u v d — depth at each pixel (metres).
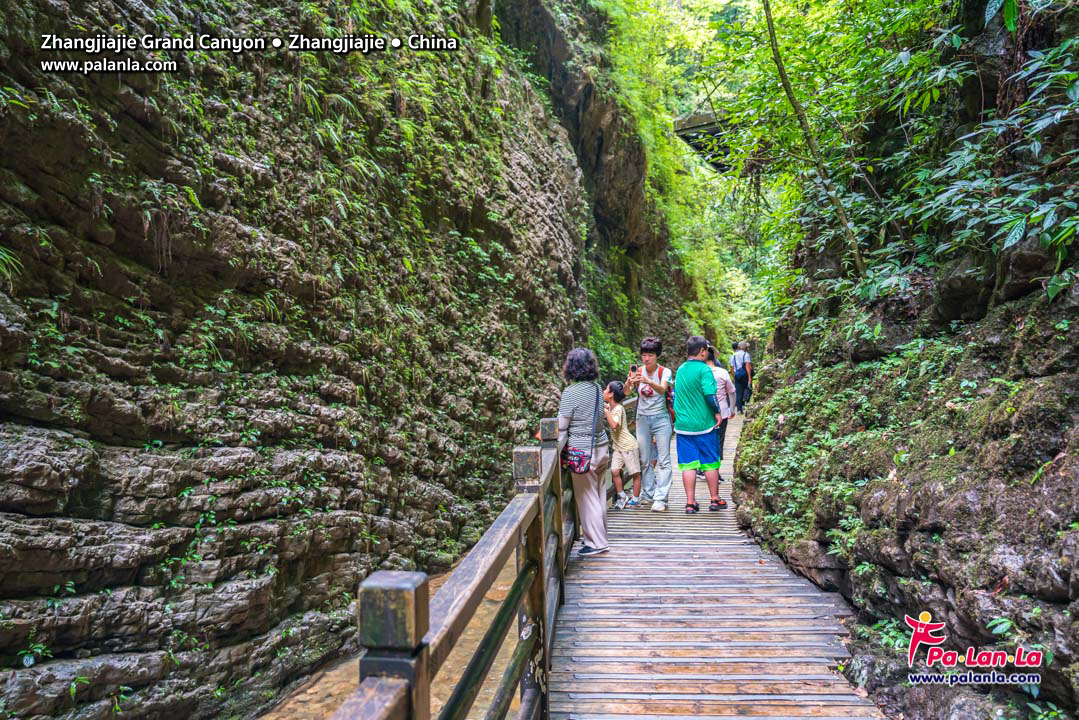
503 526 2.24
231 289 4.71
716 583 4.68
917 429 3.69
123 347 3.92
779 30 5.85
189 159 4.35
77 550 3.32
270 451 4.66
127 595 3.54
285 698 4.21
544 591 2.81
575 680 3.28
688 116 11.05
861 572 3.63
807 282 6.40
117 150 3.90
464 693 1.63
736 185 7.29
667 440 7.36
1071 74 2.86
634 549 5.63
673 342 19.00
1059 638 2.16
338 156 6.00
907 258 5.24
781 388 6.29
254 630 4.21
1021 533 2.51
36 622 3.06
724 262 25.02
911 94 4.39
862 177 5.28
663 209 18.69
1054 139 3.38
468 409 7.80
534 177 11.08
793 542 4.86
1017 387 2.90
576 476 5.41
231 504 4.20
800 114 5.46
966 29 4.53
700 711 2.97
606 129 15.12
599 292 15.98
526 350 10.03
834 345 5.46
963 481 2.89
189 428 4.14
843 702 3.03
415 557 6.29
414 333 6.92
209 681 3.83
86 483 3.49
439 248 7.91
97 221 3.77
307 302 5.37
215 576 3.97
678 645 3.66
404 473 6.38
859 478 3.99
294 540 4.56
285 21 5.56
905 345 4.46
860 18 5.28
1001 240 3.64
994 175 3.79
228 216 4.62
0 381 3.16
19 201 3.38
